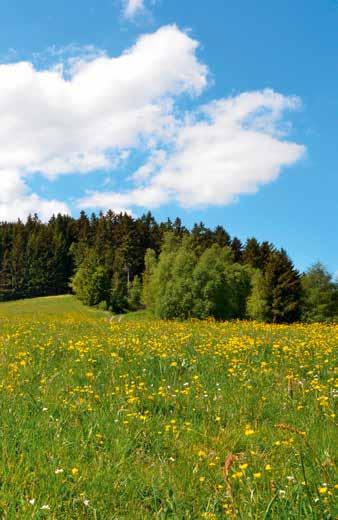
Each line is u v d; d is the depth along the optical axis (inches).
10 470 197.9
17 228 5132.9
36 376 361.1
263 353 451.5
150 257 3870.6
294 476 196.5
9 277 4591.5
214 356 430.6
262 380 365.4
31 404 287.0
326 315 2721.5
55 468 203.8
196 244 4328.3
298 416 285.3
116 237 4928.6
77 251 4692.4
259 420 282.0
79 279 3720.5
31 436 235.9
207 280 2527.1
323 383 365.7
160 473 204.1
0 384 327.6
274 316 2716.5
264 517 161.6
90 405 288.2
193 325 778.8
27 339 533.3
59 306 3609.7
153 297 2719.0
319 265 2768.2
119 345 477.4
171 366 391.9
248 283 2933.1
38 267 4554.6
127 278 4527.6
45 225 5324.8
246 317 2805.1
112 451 229.6
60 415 270.7
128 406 293.9
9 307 3545.8
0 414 263.9
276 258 2800.2
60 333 605.0
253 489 186.4
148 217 5664.4
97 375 355.3
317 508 166.7
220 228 4950.8
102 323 796.0
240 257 4749.0
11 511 168.7
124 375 354.0
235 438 245.0
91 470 204.5
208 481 199.2
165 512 177.9
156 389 336.2
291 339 567.2
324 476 185.8
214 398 314.2
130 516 174.6
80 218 5418.3
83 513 173.9
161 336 569.3
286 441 230.2
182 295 2514.8
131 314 2970.0
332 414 279.1
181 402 307.1
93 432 248.2
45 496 182.7
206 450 230.8
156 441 242.8
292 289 2709.2
